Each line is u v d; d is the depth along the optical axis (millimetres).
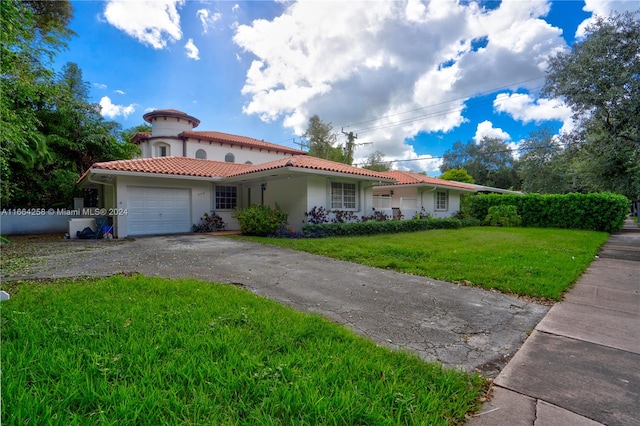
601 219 15312
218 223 13938
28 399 1797
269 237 11086
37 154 13062
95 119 17031
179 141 20266
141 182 11953
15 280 4719
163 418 1709
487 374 2455
